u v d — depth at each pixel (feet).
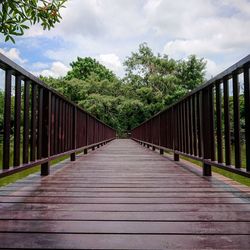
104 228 3.97
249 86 5.62
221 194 6.10
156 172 9.53
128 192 6.30
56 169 10.30
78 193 6.18
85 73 92.68
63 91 68.33
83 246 3.36
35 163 7.41
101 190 6.51
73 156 13.47
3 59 5.21
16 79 6.38
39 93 8.18
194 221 4.28
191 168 10.62
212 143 8.16
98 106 62.85
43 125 8.80
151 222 4.24
